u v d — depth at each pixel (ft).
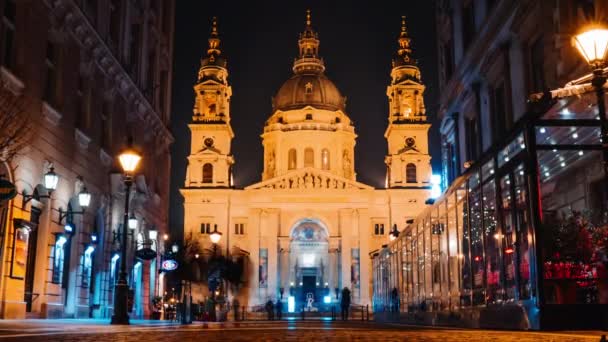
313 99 351.87
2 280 70.59
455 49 96.89
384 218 303.89
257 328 58.08
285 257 300.20
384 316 120.47
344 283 294.66
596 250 42.09
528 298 42.65
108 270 106.52
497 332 40.16
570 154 43.42
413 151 306.76
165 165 148.25
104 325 58.44
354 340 30.01
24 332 38.86
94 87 101.60
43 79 81.46
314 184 305.94
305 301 313.73
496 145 48.06
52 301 84.53
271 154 343.05
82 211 89.20
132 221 109.19
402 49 329.93
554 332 38.58
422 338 31.89
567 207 43.09
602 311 40.83
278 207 303.68
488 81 82.53
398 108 317.01
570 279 41.50
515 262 44.70
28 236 77.51
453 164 105.19
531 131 42.98
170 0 152.97
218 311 152.56
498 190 48.01
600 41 32.35
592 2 57.21
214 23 330.54
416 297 82.53
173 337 34.24
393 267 107.65
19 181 73.97
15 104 66.80
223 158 307.17
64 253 91.61
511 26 71.51
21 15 76.28
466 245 56.59
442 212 66.54
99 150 102.78
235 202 304.71
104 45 100.99
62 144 87.51
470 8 91.71
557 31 59.72
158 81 139.95
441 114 105.81
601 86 32.45
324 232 319.47
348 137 345.72
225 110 317.22
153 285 135.54
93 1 101.60
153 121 133.49
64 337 32.99
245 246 299.38
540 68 67.46
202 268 225.56
